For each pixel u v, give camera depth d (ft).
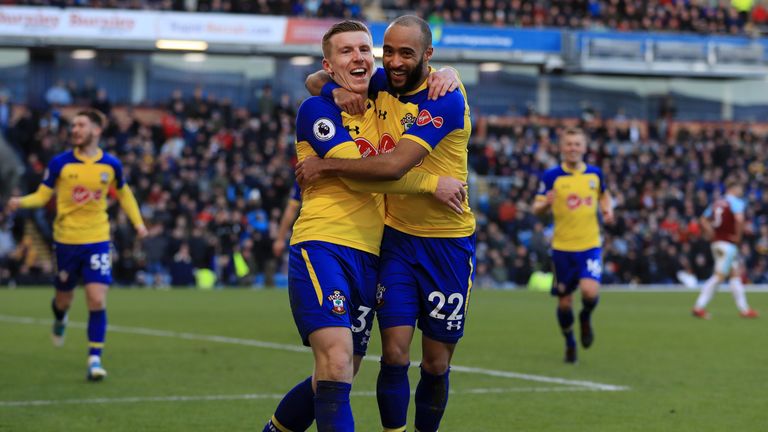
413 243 20.34
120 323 54.19
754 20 152.87
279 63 133.28
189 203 95.40
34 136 104.94
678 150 134.31
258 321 55.88
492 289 97.40
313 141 19.21
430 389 20.98
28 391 30.45
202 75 131.03
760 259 114.11
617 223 110.83
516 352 41.78
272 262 94.73
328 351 18.08
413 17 19.57
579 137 39.19
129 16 116.67
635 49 138.31
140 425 24.97
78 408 27.43
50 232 97.30
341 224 19.04
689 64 141.18
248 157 109.40
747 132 143.33
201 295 79.25
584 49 135.74
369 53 19.63
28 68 123.24
